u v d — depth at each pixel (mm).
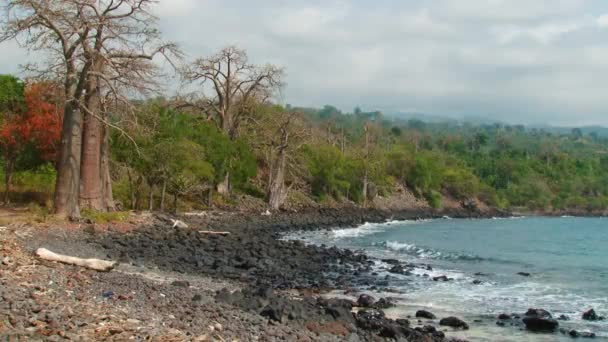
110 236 26266
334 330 12570
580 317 16500
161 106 45188
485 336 14188
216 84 58438
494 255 33812
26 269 13805
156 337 9203
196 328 10312
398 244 36844
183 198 49719
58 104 29672
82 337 8836
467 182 95938
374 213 70375
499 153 131125
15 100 36875
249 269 22250
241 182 56844
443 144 138250
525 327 15055
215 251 26141
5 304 10070
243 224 43281
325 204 67688
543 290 20984
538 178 112688
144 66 29109
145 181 44219
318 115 175250
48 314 9781
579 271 27109
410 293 19500
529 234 54000
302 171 66438
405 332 13320
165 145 39844
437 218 78500
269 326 11695
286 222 48781
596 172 123500
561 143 199750
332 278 21797
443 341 13141
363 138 102562
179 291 14312
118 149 38844
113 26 27281
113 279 14531
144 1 29219
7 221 25141
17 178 38250
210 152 49031
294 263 24812
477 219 82438
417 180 88875
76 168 27625
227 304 13367
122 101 29047
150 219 33844
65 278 13430
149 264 20516
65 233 24453
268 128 60969
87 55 26375
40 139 34500
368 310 16266
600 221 84688
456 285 21406
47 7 25391
